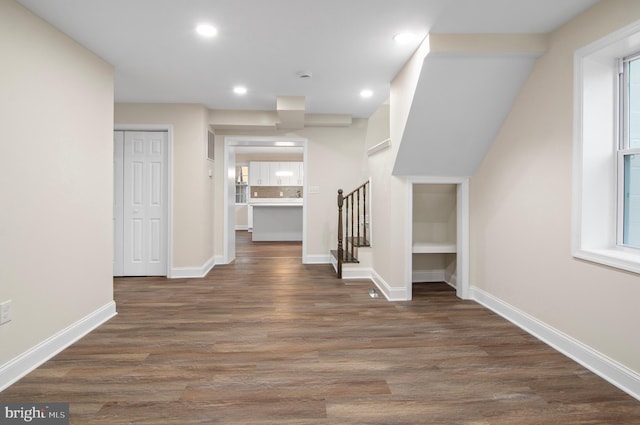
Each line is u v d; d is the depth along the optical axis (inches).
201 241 193.3
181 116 189.2
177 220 191.3
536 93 111.7
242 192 438.3
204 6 92.0
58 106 101.7
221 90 165.0
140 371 88.7
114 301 137.3
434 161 144.8
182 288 169.6
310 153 228.1
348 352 100.2
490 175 138.6
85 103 115.0
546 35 106.6
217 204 227.5
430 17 97.5
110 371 88.7
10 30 84.4
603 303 86.6
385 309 138.9
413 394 78.9
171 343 106.0
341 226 190.4
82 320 112.5
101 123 124.4
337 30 105.6
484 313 134.1
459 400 76.5
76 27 101.9
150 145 191.0
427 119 128.4
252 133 226.1
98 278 122.0
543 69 108.5
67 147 105.7
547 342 106.0
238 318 128.3
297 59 127.8
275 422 69.0
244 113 205.0
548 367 91.3
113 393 78.7
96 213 121.0
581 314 93.5
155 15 96.3
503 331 116.0
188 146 190.2
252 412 72.1
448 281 180.1
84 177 114.2
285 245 320.5
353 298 153.9
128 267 193.5
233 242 246.5
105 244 126.6
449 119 128.6
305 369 90.2
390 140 151.3
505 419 70.1
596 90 92.8
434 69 114.0
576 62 94.7
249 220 426.6
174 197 190.5
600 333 87.5
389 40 111.9
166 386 81.7
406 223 151.7
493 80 117.0
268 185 415.5
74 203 108.9
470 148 139.3
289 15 96.7
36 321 92.7
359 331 116.0
